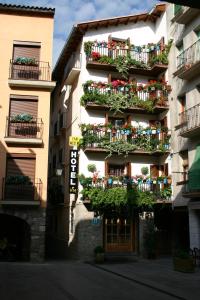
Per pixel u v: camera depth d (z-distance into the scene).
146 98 24.36
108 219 22.94
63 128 27.58
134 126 24.38
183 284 13.38
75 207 22.98
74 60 26.28
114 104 23.30
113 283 13.61
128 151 23.22
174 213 23.92
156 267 18.48
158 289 12.34
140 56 24.83
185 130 20.36
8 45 22.45
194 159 19.92
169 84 24.09
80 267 18.50
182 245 23.73
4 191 20.55
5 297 10.44
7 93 21.86
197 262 18.80
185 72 20.86
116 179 22.81
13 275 15.16
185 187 21.19
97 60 23.52
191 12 21.09
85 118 23.48
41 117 22.02
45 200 21.02
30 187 20.88
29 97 22.09
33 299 10.17
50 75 22.53
